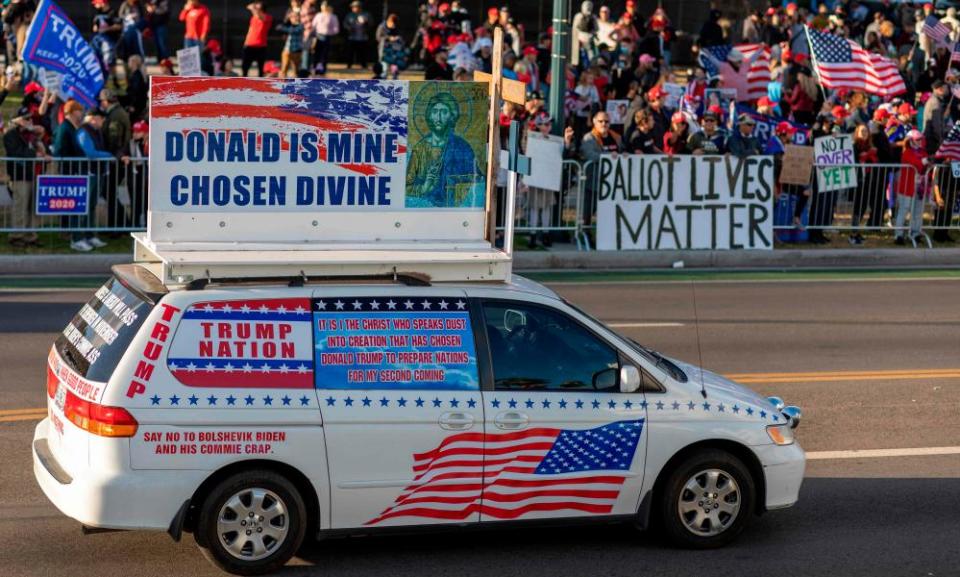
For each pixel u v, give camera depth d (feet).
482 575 28.68
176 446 26.81
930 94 92.38
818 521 33.04
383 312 28.35
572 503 29.22
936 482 36.60
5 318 54.03
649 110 77.10
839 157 77.92
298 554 29.60
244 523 27.58
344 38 114.52
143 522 26.78
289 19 104.68
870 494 35.35
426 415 28.09
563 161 73.87
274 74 93.81
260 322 27.61
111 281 29.37
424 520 28.45
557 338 29.37
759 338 54.90
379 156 30.25
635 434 29.40
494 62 30.66
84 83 68.59
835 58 86.79
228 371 27.25
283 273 28.17
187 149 29.07
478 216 31.01
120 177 68.54
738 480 30.42
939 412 44.14
